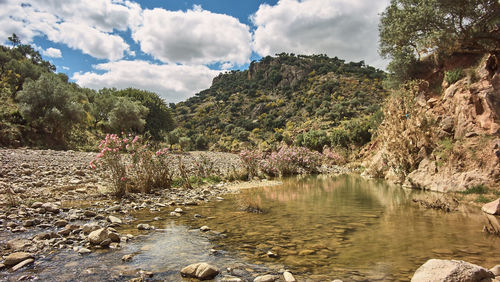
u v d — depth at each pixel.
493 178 8.09
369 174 16.11
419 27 13.84
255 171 15.94
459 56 13.48
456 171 9.29
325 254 3.87
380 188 10.88
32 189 9.09
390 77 17.16
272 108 105.56
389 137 13.97
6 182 9.64
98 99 56.72
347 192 9.96
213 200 8.73
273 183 13.24
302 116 86.25
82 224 5.56
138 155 10.05
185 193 10.02
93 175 12.46
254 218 6.17
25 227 5.30
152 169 10.94
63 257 3.81
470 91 10.17
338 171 20.28
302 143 42.47
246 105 119.56
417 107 12.54
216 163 24.89
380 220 5.78
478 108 9.81
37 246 4.19
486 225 5.19
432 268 2.83
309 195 9.41
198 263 3.32
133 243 4.44
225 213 6.75
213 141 84.25
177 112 132.25
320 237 4.67
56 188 9.34
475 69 11.45
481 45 12.11
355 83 100.69
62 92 35.44
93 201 8.16
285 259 3.70
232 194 9.98
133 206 7.53
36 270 3.37
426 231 4.89
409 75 15.66
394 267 3.35
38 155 18.36
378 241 4.38
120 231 5.15
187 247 4.24
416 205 7.36
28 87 33.78
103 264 3.56
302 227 5.33
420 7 13.45
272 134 77.69
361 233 4.86
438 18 12.82
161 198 8.93
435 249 3.94
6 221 5.66
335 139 34.97
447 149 10.14
